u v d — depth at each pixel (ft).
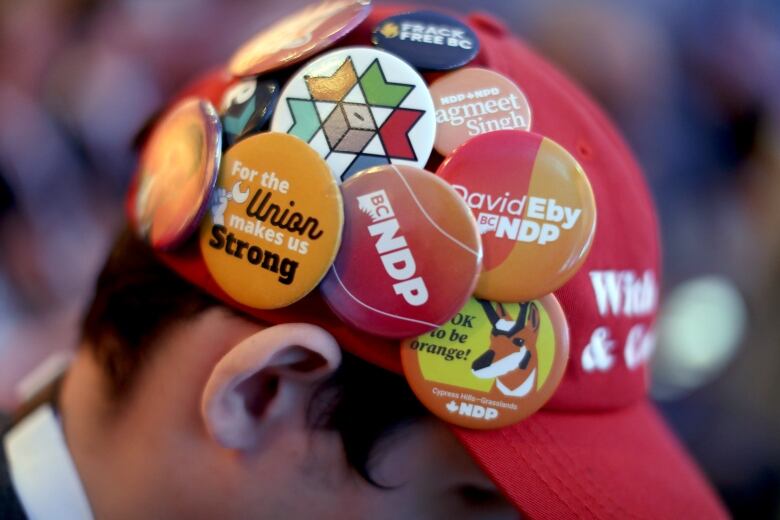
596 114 1.08
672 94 2.92
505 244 0.80
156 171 0.90
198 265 0.86
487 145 0.81
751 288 2.64
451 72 0.86
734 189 3.01
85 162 2.37
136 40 2.44
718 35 3.12
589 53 2.67
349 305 0.78
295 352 0.81
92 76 2.36
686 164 2.93
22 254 2.24
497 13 2.90
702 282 2.65
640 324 1.01
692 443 2.37
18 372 2.01
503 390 0.82
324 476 0.90
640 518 0.91
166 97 2.50
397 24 0.90
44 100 2.34
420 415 0.88
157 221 0.87
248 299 0.81
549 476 0.87
